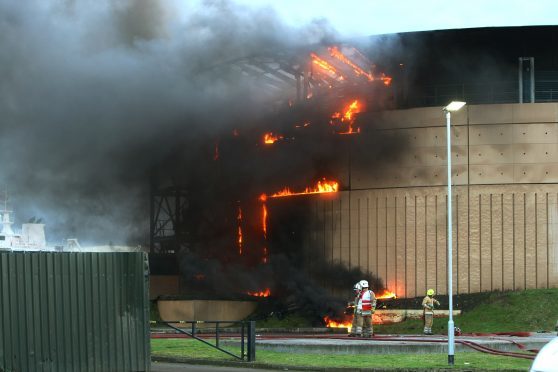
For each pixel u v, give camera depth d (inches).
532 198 2498.8
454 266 2517.2
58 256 897.5
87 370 908.0
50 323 885.2
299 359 1229.7
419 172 2554.1
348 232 2635.3
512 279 2493.8
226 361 1193.4
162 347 1393.9
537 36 2598.4
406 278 2549.2
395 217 2571.4
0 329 847.7
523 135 2508.6
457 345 1393.9
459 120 2536.9
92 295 919.7
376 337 1606.8
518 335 1847.9
